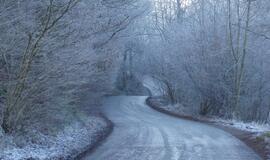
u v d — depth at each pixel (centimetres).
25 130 1364
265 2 3191
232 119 3009
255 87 3334
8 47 1162
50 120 1551
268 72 3322
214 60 3331
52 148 1366
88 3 1505
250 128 2303
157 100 5125
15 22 1179
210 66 3341
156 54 4588
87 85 2119
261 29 3212
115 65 2780
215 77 3328
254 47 3278
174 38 3978
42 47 1189
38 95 1284
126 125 2508
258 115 3331
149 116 3356
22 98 1246
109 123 2661
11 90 1219
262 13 3203
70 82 1353
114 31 2133
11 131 1278
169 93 4562
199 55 3400
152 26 4812
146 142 1653
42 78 1262
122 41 2534
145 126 2427
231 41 3138
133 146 1532
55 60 1273
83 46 1403
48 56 1258
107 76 2555
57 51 1272
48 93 1333
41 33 1128
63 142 1513
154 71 4728
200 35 3466
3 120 1258
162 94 5281
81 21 1414
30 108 1326
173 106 4309
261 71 3319
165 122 2756
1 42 1156
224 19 3431
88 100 2412
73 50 1328
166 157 1273
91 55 1506
